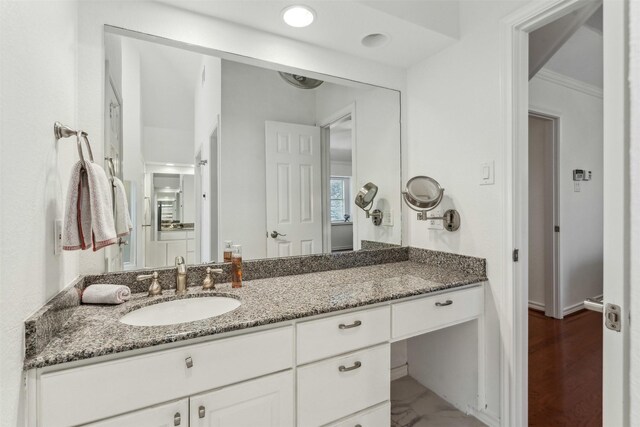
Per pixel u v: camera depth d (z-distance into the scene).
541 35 2.00
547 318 3.14
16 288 0.76
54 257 1.01
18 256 0.77
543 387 1.97
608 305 0.58
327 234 1.94
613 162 0.56
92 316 1.11
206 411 1.00
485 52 1.66
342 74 1.94
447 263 1.87
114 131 1.42
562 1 1.37
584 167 3.35
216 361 1.02
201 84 1.61
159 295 1.35
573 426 1.63
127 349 0.90
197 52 1.57
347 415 1.28
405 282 1.57
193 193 1.58
